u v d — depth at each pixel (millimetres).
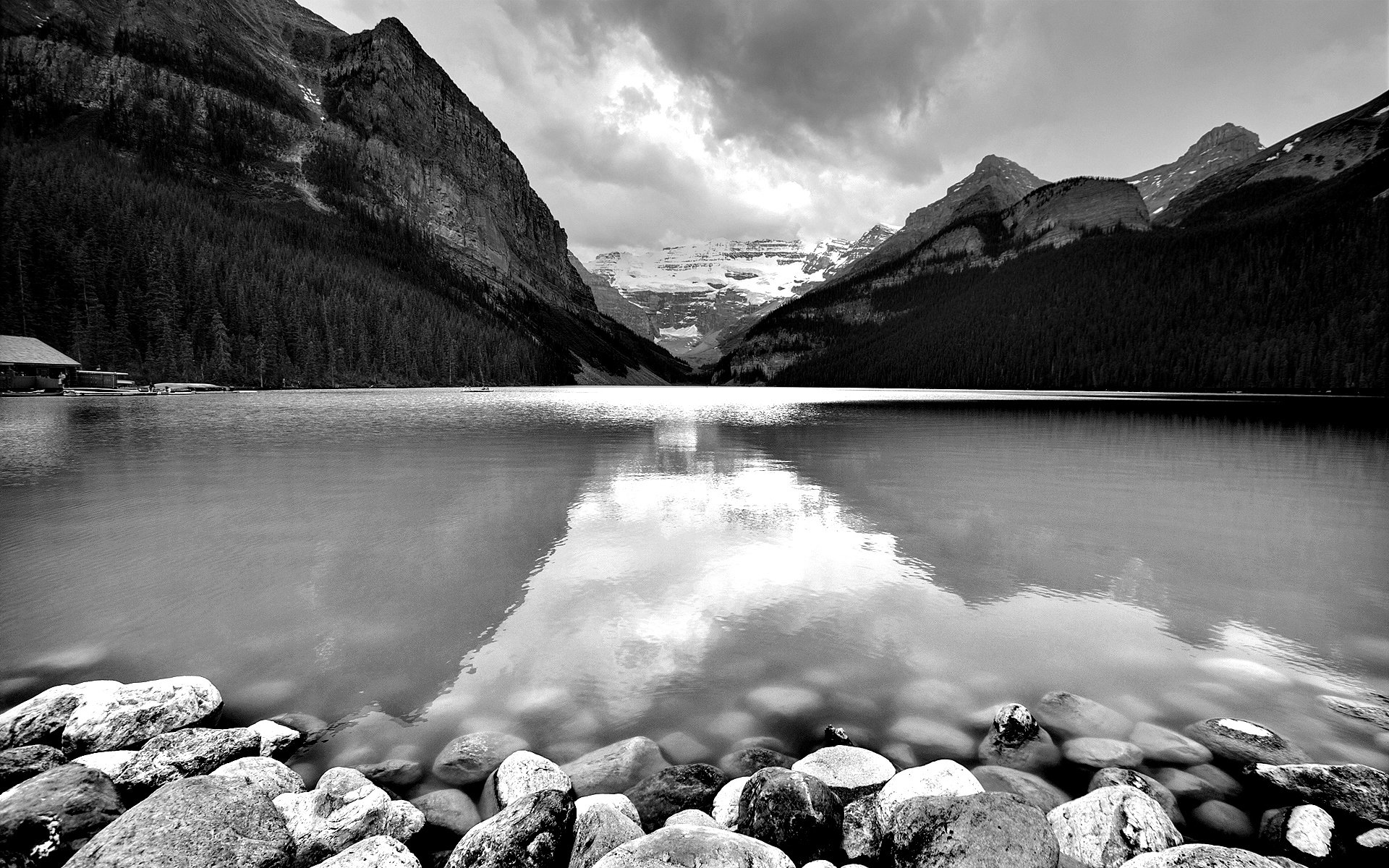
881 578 10422
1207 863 3756
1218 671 7129
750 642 7871
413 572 10500
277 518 14211
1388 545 12570
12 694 6426
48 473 19641
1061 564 11211
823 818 4395
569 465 22781
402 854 3895
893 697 6527
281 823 4133
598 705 6332
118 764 4848
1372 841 4227
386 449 26719
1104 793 4555
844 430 38094
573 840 4141
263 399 67062
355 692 6562
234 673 6930
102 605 8906
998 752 5445
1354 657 7492
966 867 3732
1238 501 16734
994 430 38250
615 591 9695
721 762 5375
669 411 59031
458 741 5609
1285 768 5031
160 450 25297
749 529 13664
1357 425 41375
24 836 3865
